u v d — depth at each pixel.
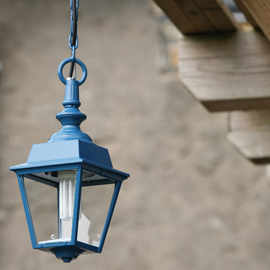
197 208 7.91
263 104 3.80
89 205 2.12
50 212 2.09
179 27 3.68
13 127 8.71
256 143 4.74
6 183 8.50
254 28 3.72
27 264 8.12
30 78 8.88
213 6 3.30
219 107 3.90
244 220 7.76
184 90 8.35
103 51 8.80
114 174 2.17
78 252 2.08
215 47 3.76
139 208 8.03
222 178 7.95
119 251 7.92
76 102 2.29
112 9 8.95
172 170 8.10
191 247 7.80
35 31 9.09
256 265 7.58
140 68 8.61
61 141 2.12
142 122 8.36
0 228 8.32
